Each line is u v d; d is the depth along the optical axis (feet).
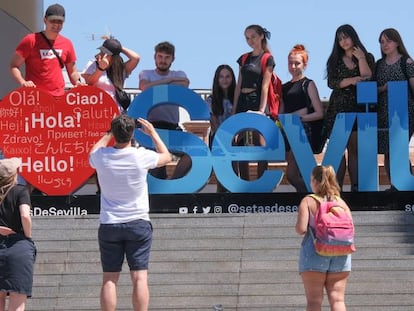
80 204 39.78
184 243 37.65
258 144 41.32
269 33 40.42
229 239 37.78
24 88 39.65
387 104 40.09
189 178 40.01
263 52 40.29
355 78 39.73
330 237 29.55
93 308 35.24
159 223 38.40
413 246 37.40
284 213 38.70
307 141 39.96
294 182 40.73
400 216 38.75
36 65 39.83
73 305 35.32
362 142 39.88
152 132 30.96
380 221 38.68
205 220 38.55
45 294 35.53
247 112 39.86
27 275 29.63
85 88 39.73
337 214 29.81
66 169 39.81
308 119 40.34
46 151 39.78
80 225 38.29
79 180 39.78
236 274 36.24
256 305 35.37
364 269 36.22
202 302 35.50
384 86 40.09
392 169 39.93
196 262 36.78
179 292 35.60
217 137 39.93
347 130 39.86
